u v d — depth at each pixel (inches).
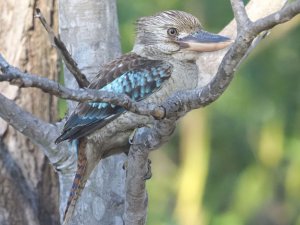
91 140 371.2
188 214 684.7
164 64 379.9
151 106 314.7
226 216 676.7
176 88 380.2
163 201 709.3
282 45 705.0
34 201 462.6
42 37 467.8
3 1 468.4
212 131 701.9
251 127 696.4
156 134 329.4
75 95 296.7
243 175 692.7
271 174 695.1
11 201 458.9
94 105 366.9
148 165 348.8
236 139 701.9
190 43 384.5
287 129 693.9
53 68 470.0
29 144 463.2
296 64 700.0
